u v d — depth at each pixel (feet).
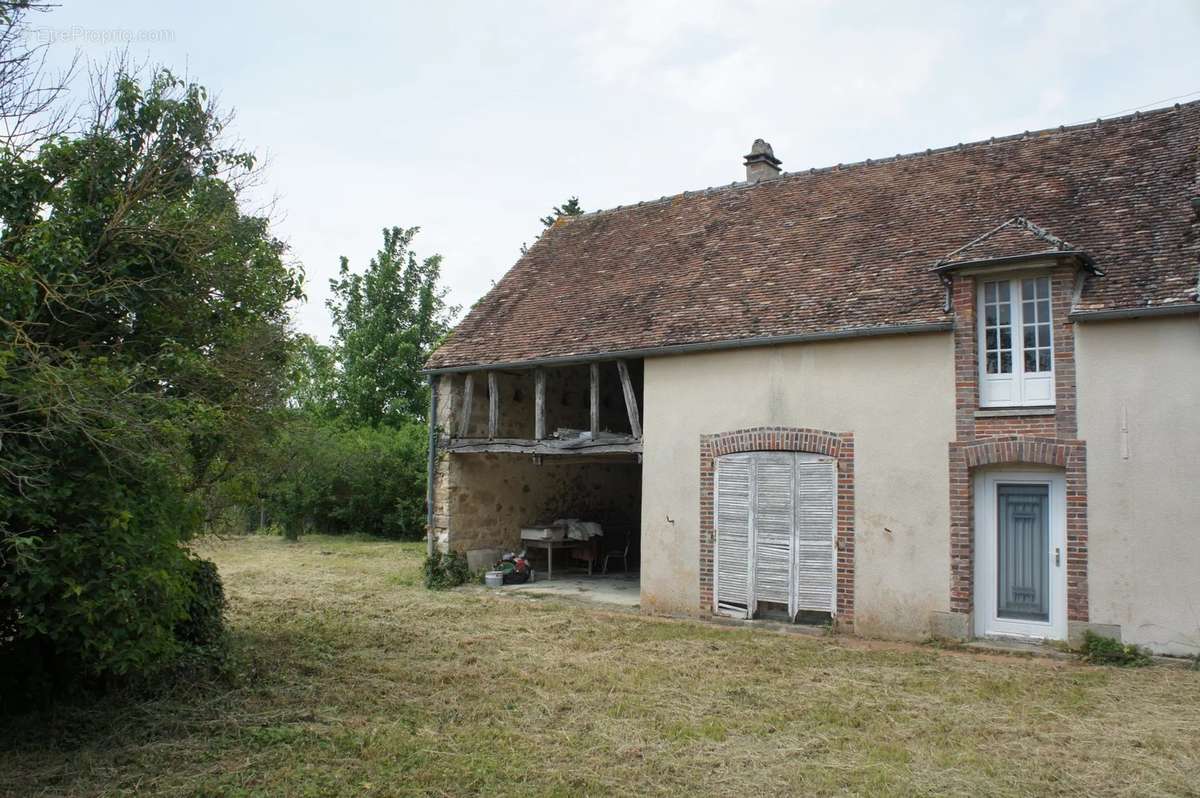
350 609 42.83
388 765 20.65
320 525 90.68
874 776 20.06
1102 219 35.24
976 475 34.50
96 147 25.44
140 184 25.90
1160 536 30.25
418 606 44.06
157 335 26.84
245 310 29.76
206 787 19.06
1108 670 29.45
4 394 19.10
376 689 27.43
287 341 32.48
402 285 116.57
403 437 92.68
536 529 53.01
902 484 35.42
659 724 24.09
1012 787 19.40
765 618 39.11
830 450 37.24
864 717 24.71
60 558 19.85
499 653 32.94
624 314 45.91
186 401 25.81
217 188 28.89
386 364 112.16
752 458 39.50
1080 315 31.63
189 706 24.90
